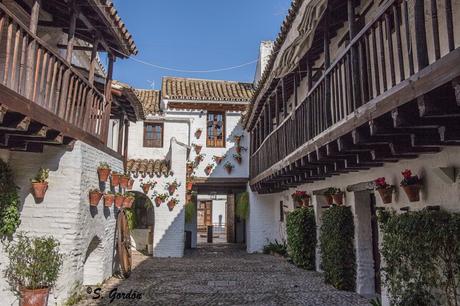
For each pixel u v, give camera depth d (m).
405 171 5.42
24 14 7.44
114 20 7.46
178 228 14.44
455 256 4.44
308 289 8.65
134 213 16.34
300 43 6.68
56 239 6.73
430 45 5.12
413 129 4.21
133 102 10.52
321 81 6.47
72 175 6.99
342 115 5.55
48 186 6.85
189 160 16.31
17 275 6.23
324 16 6.84
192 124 16.70
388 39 4.04
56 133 6.22
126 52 8.84
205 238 26.06
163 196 14.40
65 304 6.70
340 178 8.88
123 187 10.34
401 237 5.37
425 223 4.86
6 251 6.32
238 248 18.17
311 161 6.99
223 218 33.47
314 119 6.98
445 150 4.79
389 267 5.73
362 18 7.36
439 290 4.76
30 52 5.36
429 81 3.08
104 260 9.16
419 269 5.02
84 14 7.35
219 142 16.86
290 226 12.55
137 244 16.28
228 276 10.38
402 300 5.31
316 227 11.09
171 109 16.62
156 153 16.39
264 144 12.36
